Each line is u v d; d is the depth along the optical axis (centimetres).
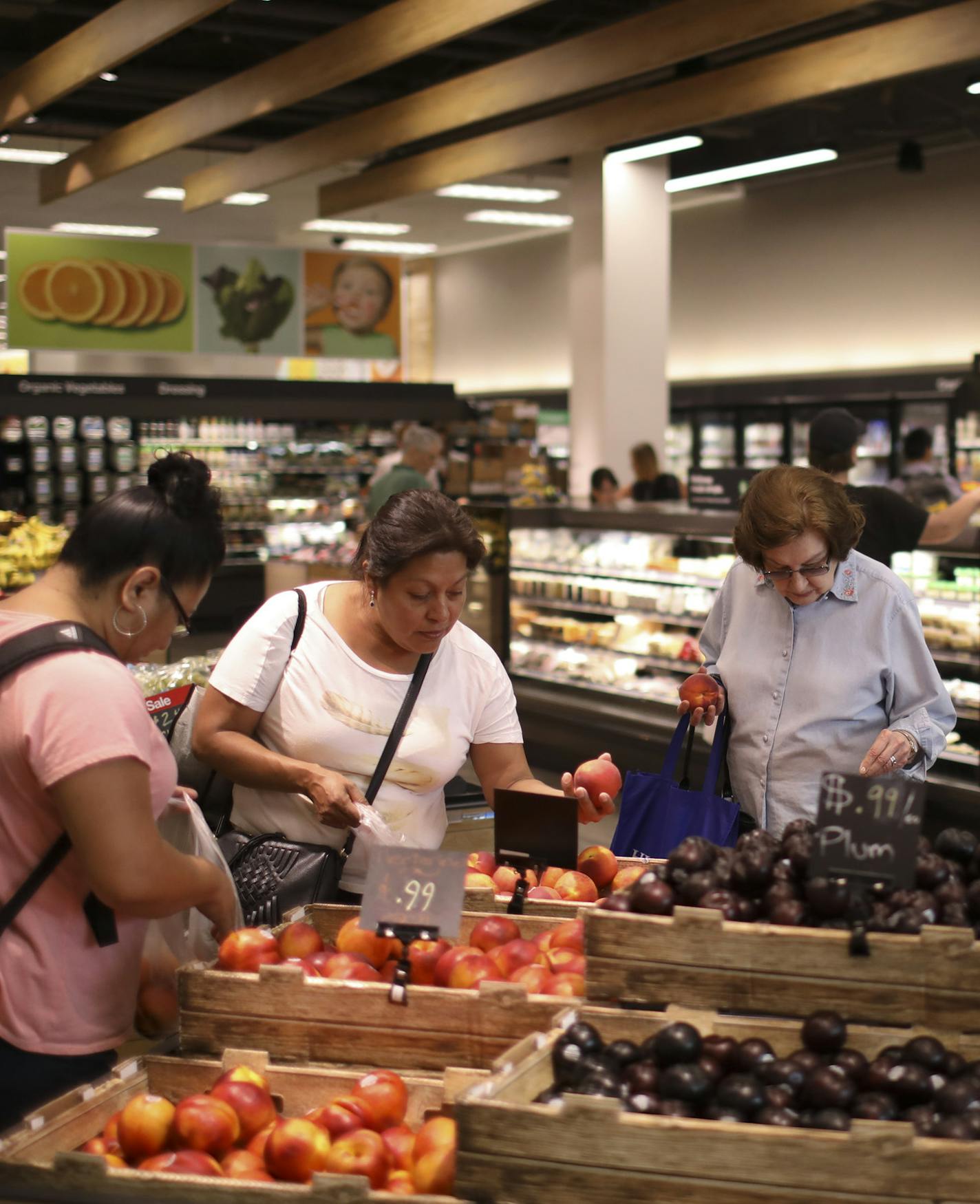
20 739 179
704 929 170
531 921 208
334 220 1761
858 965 165
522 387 1983
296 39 1120
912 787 171
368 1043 182
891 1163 139
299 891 234
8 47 1143
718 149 1297
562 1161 146
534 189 1472
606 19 1104
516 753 263
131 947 196
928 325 1357
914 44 688
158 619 190
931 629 558
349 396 1419
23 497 1365
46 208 1680
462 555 228
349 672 246
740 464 1488
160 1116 165
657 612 716
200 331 1480
